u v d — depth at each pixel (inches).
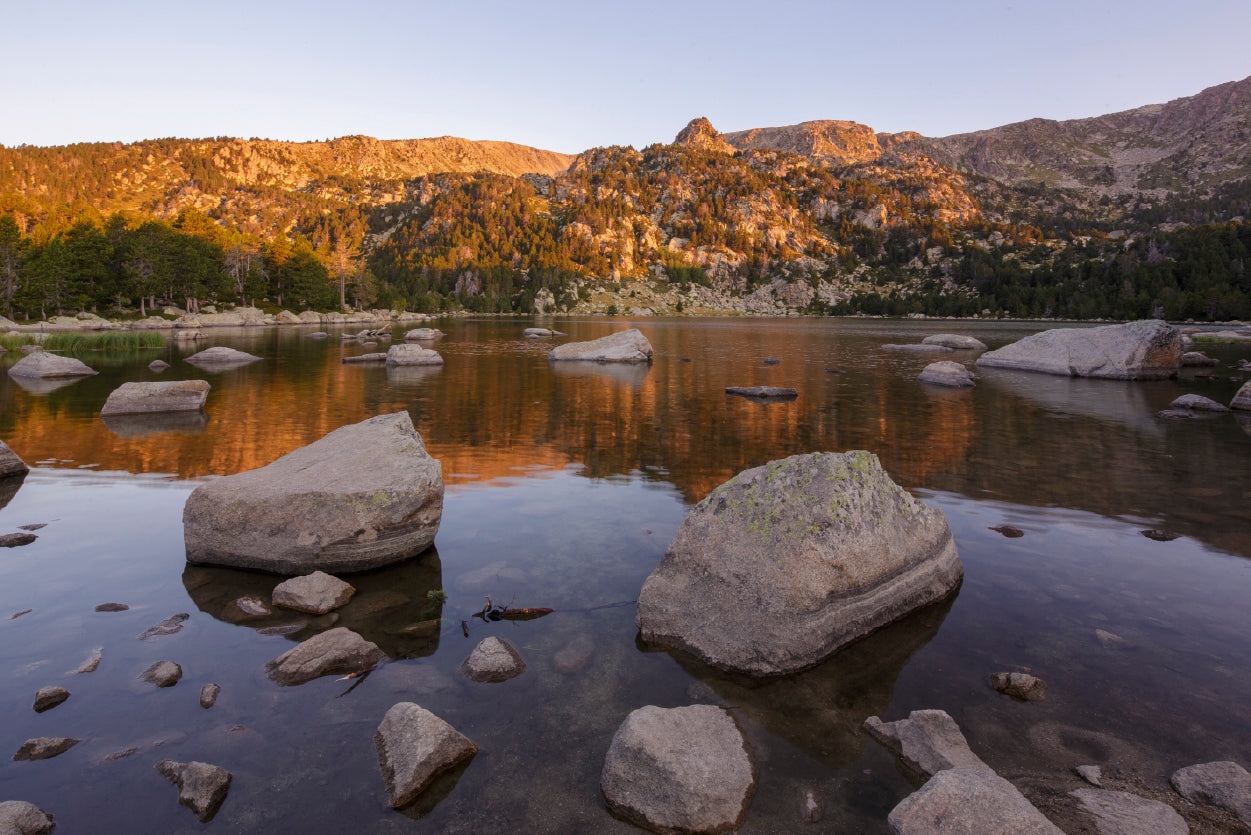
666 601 266.1
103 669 225.1
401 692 216.7
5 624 256.7
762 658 234.1
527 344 2396.7
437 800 168.7
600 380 1225.4
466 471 524.1
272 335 2797.7
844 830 159.3
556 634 259.0
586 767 183.0
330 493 322.7
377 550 322.7
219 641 248.5
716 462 558.9
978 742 192.2
